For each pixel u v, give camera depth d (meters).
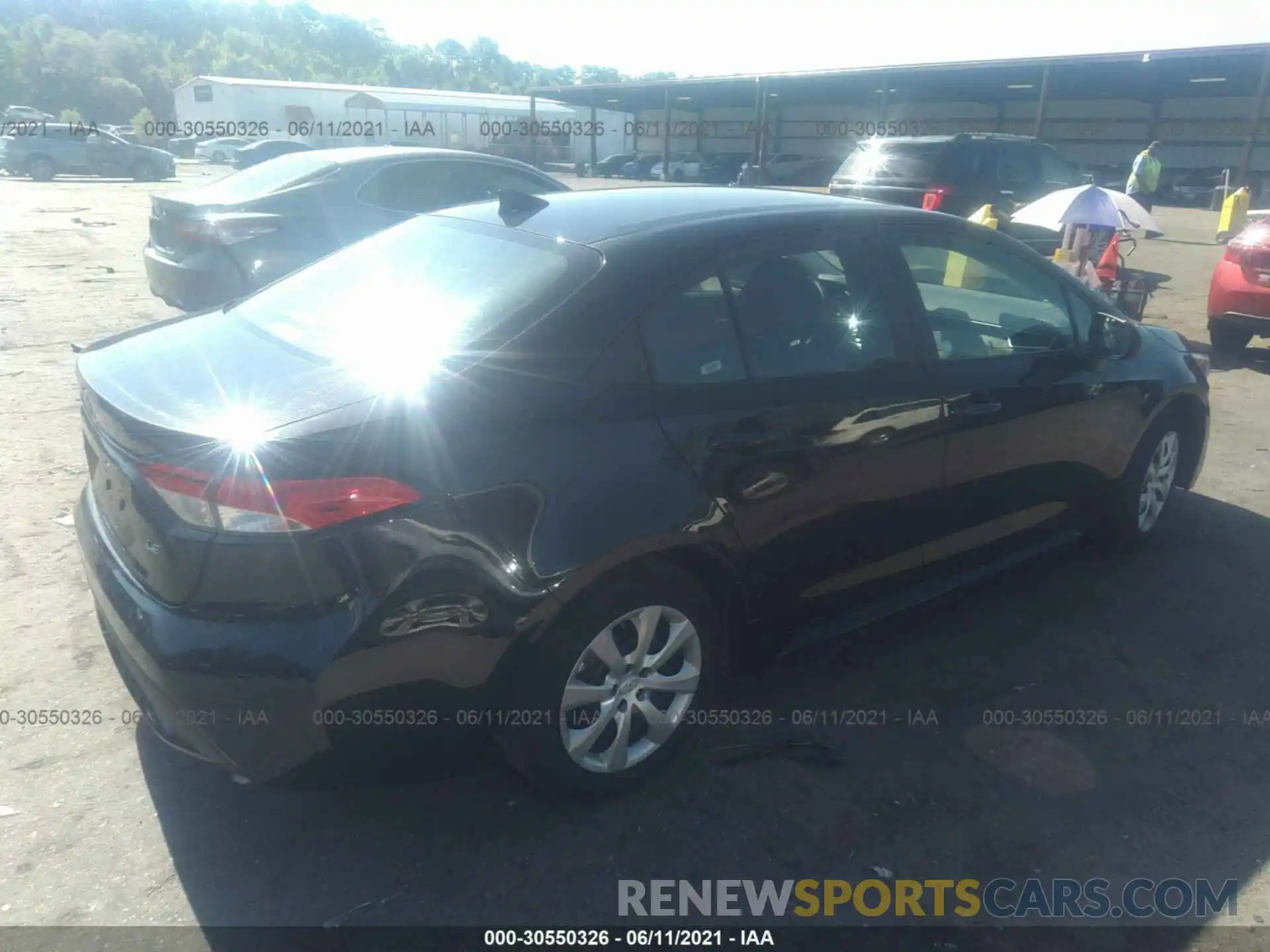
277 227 7.59
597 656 2.86
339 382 2.68
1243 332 8.69
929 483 3.60
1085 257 8.98
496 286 3.04
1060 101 43.34
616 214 3.40
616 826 2.92
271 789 3.02
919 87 38.38
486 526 2.56
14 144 30.98
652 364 2.94
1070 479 4.22
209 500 2.38
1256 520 5.26
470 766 2.81
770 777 3.15
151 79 81.19
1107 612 4.25
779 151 50.22
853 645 3.95
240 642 2.39
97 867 2.69
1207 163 40.16
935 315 3.69
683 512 2.86
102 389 2.85
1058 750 3.32
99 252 14.31
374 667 2.46
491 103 46.25
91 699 3.42
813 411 3.20
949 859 2.84
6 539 4.59
